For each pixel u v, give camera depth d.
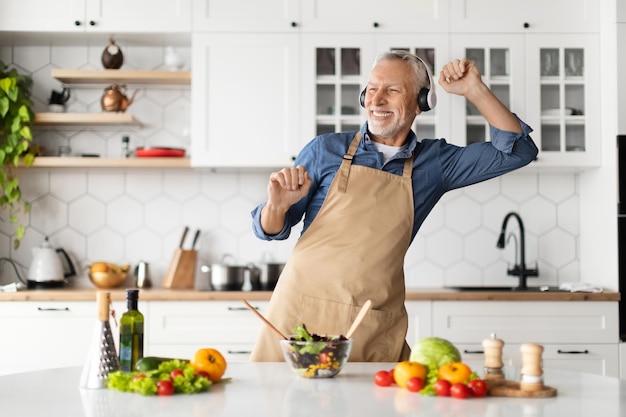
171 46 4.35
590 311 3.86
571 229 4.45
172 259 4.29
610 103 4.02
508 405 1.53
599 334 3.85
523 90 4.10
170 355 3.78
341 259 2.32
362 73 4.07
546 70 4.12
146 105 4.39
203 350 1.76
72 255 4.35
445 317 3.83
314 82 4.05
